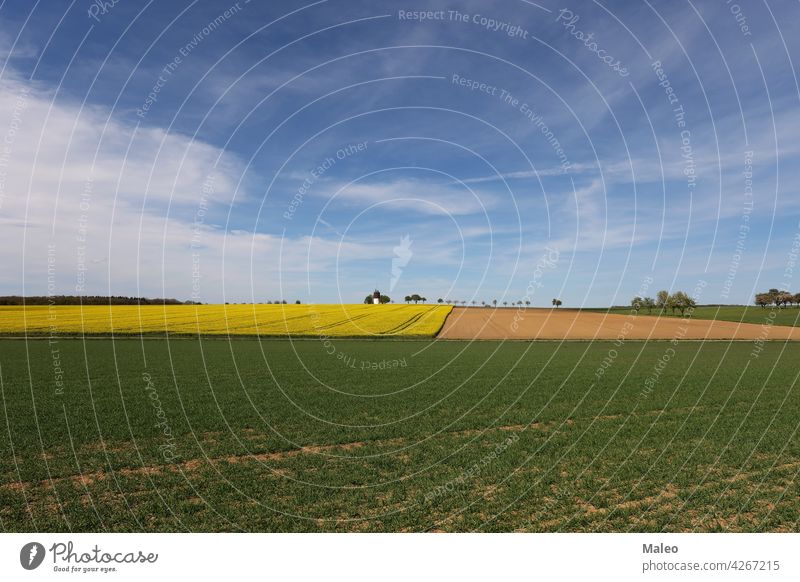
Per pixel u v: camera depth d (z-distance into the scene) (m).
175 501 8.39
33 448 11.33
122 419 14.02
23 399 16.47
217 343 33.28
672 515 7.89
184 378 20.73
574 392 18.78
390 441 12.41
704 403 17.00
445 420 14.49
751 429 13.45
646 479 9.51
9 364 23.62
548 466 10.34
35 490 8.88
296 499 8.51
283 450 11.55
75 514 7.83
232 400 16.75
